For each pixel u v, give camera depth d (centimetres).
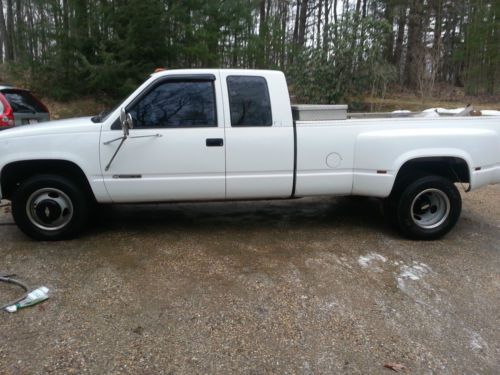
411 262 432
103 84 1602
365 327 316
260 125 466
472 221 572
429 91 2034
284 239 490
